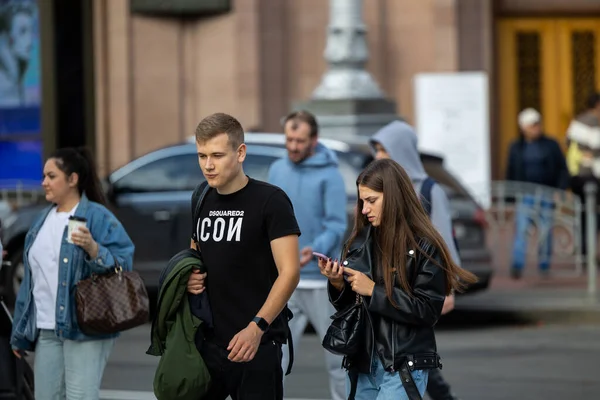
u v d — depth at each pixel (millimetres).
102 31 44156
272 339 12523
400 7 44344
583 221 34625
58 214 14844
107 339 14641
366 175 12703
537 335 27672
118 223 14906
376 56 44250
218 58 43875
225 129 12312
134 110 44125
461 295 28516
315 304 17703
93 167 15133
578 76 47188
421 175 17516
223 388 12703
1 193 34688
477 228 28219
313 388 21344
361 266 12680
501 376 22578
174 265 12422
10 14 45031
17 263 29234
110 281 14320
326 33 43906
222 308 12414
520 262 34375
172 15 44156
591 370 23109
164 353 12492
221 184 12359
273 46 43750
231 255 12391
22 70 45031
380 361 12555
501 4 46750
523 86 47250
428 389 17484
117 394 20906
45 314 14562
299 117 18234
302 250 17656
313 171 18281
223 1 43500
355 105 37562
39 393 14695
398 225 12555
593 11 47031
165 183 29156
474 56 44375
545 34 47250
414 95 43875
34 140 45000
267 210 12391
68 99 44719
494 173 46562
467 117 40688
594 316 29219
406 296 12367
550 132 47188
